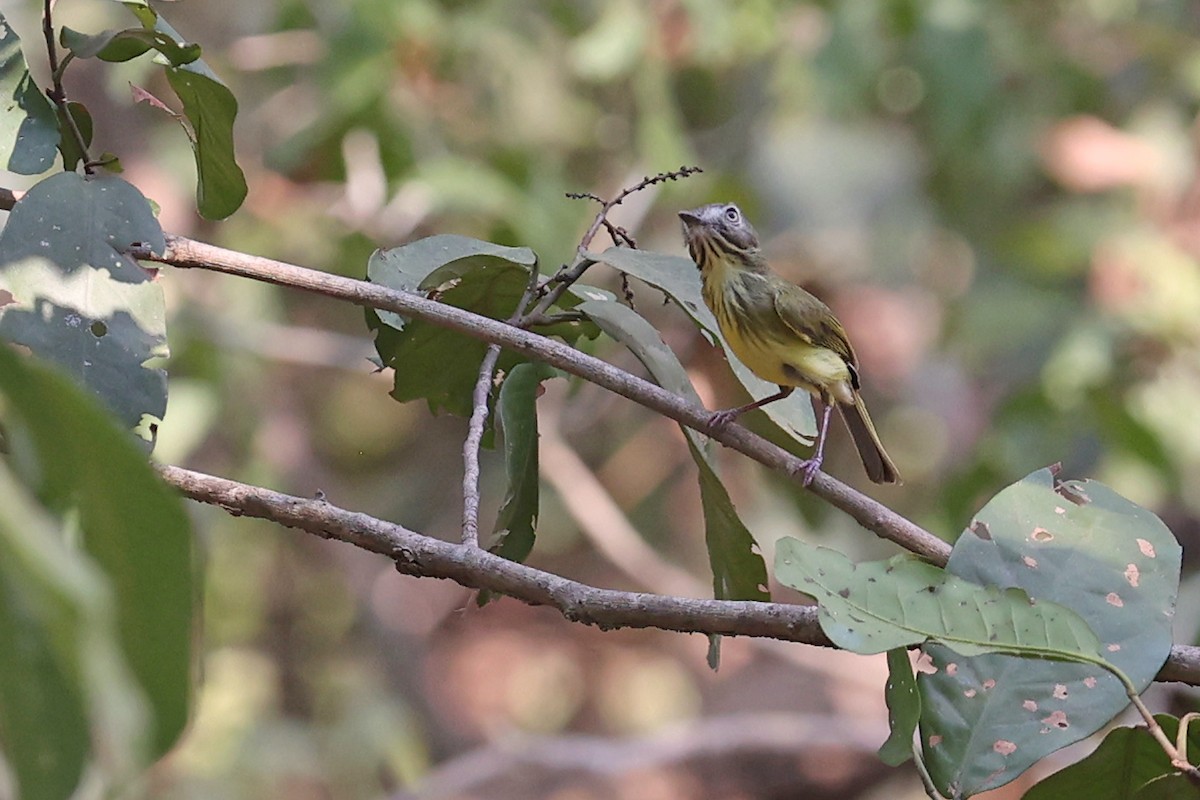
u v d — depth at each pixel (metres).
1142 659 4.51
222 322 12.65
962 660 4.60
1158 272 12.12
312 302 15.49
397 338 6.38
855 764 14.24
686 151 13.22
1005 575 4.64
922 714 4.53
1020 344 13.91
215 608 14.90
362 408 17.36
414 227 12.15
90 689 2.03
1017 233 13.34
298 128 13.06
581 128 13.77
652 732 15.30
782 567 4.29
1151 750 4.46
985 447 12.29
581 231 12.99
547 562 16.31
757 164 14.99
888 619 4.25
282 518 4.98
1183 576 12.95
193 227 12.62
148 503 2.32
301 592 16.48
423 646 16.77
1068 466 12.80
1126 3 14.30
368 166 12.46
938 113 13.54
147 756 2.13
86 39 5.18
